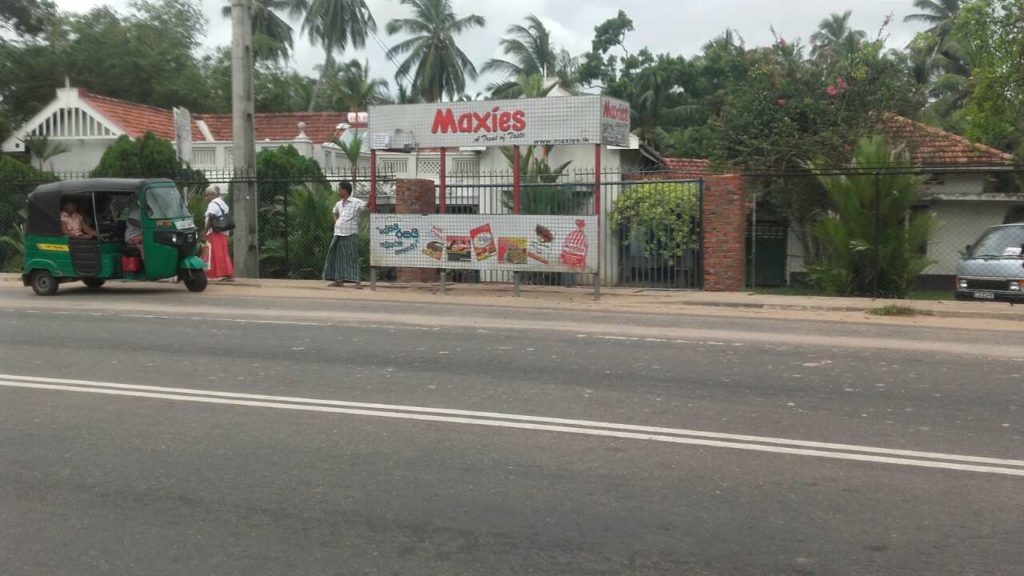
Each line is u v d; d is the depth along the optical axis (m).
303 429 6.66
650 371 8.62
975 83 24.56
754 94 23.30
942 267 23.92
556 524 4.85
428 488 5.41
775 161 22.00
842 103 22.81
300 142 26.28
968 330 11.63
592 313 13.36
